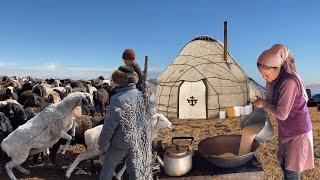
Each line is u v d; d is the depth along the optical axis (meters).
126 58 6.58
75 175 7.34
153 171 4.86
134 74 4.75
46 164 8.10
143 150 4.71
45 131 7.00
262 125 4.83
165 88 15.74
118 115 4.54
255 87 16.42
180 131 11.27
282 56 4.03
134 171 4.70
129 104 4.59
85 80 31.45
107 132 4.56
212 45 16.31
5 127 7.87
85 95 7.14
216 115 15.02
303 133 4.05
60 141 7.72
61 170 7.61
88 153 7.02
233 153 5.32
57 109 7.00
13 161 7.00
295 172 4.13
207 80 15.25
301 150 4.07
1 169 7.69
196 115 15.12
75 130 7.71
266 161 7.71
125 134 4.58
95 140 6.95
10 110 8.02
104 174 4.73
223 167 4.77
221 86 15.32
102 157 7.04
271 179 6.74
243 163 4.78
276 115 4.00
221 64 15.78
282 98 3.95
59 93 17.22
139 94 4.77
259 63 4.09
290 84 3.93
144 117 4.76
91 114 12.02
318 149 8.43
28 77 35.59
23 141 6.90
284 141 4.14
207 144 5.33
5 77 33.06
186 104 15.21
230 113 14.43
